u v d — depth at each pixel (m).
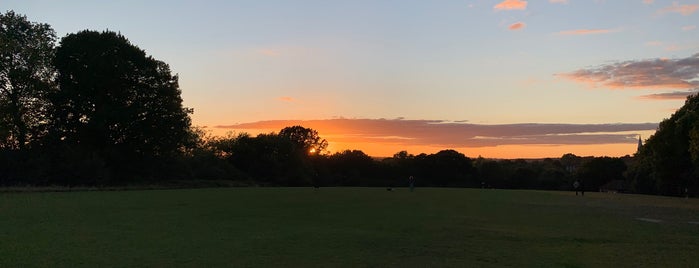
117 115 59.41
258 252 14.39
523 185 131.25
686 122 61.72
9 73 57.75
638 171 86.94
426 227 21.14
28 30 60.50
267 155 101.62
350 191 57.00
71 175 57.34
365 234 18.59
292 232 18.80
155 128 64.12
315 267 12.47
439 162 135.50
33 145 60.94
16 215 23.34
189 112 68.62
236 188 64.50
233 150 100.31
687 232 20.67
